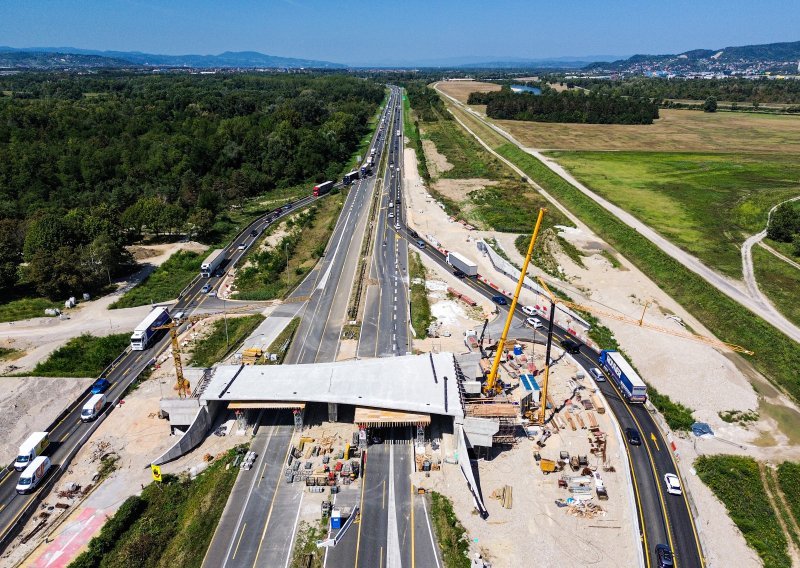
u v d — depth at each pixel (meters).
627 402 99.88
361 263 160.88
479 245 171.50
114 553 67.94
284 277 152.38
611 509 76.12
